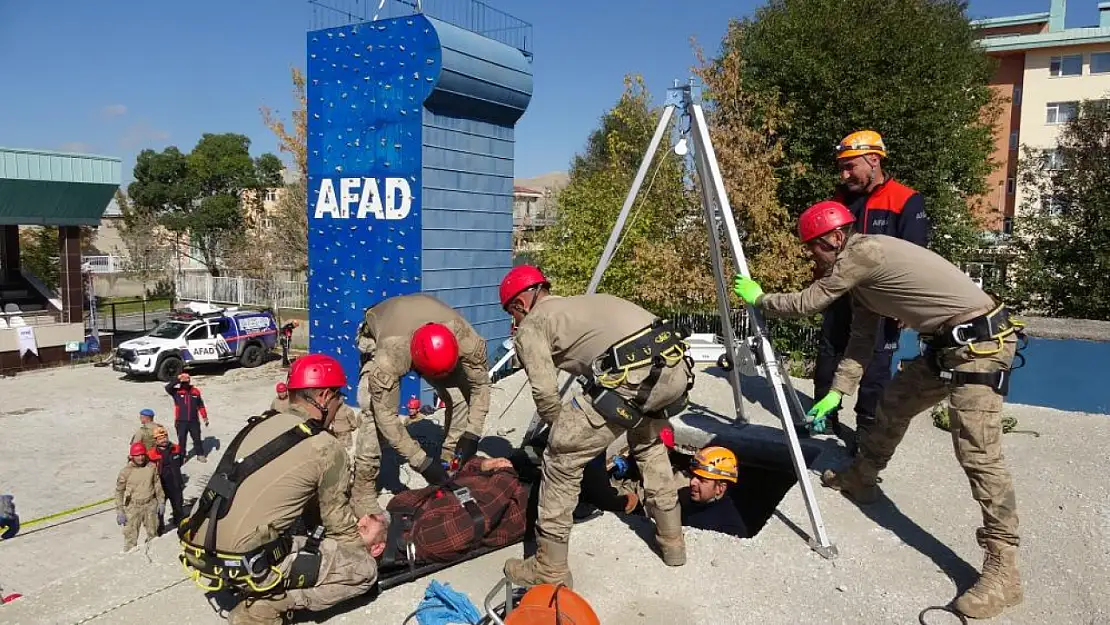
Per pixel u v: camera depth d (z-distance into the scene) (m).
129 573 4.07
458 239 10.51
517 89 10.93
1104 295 22.83
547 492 3.61
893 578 3.90
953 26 22.61
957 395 3.62
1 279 24.55
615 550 4.25
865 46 19.42
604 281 19.89
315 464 3.22
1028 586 3.82
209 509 3.12
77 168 21.45
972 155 21.61
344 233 10.47
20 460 13.48
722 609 3.68
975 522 4.46
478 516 4.07
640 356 3.46
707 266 18.44
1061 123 34.72
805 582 3.89
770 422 6.45
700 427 6.32
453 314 4.71
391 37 9.81
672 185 18.62
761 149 19.78
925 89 19.34
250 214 44.28
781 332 19.77
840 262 3.85
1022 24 40.53
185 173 44.91
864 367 4.37
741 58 21.34
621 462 5.12
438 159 10.02
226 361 21.06
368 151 10.16
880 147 5.14
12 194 20.52
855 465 4.69
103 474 12.78
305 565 3.26
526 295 3.92
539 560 3.68
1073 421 6.55
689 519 5.33
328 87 10.43
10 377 20.50
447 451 5.38
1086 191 23.30
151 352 19.61
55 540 10.02
